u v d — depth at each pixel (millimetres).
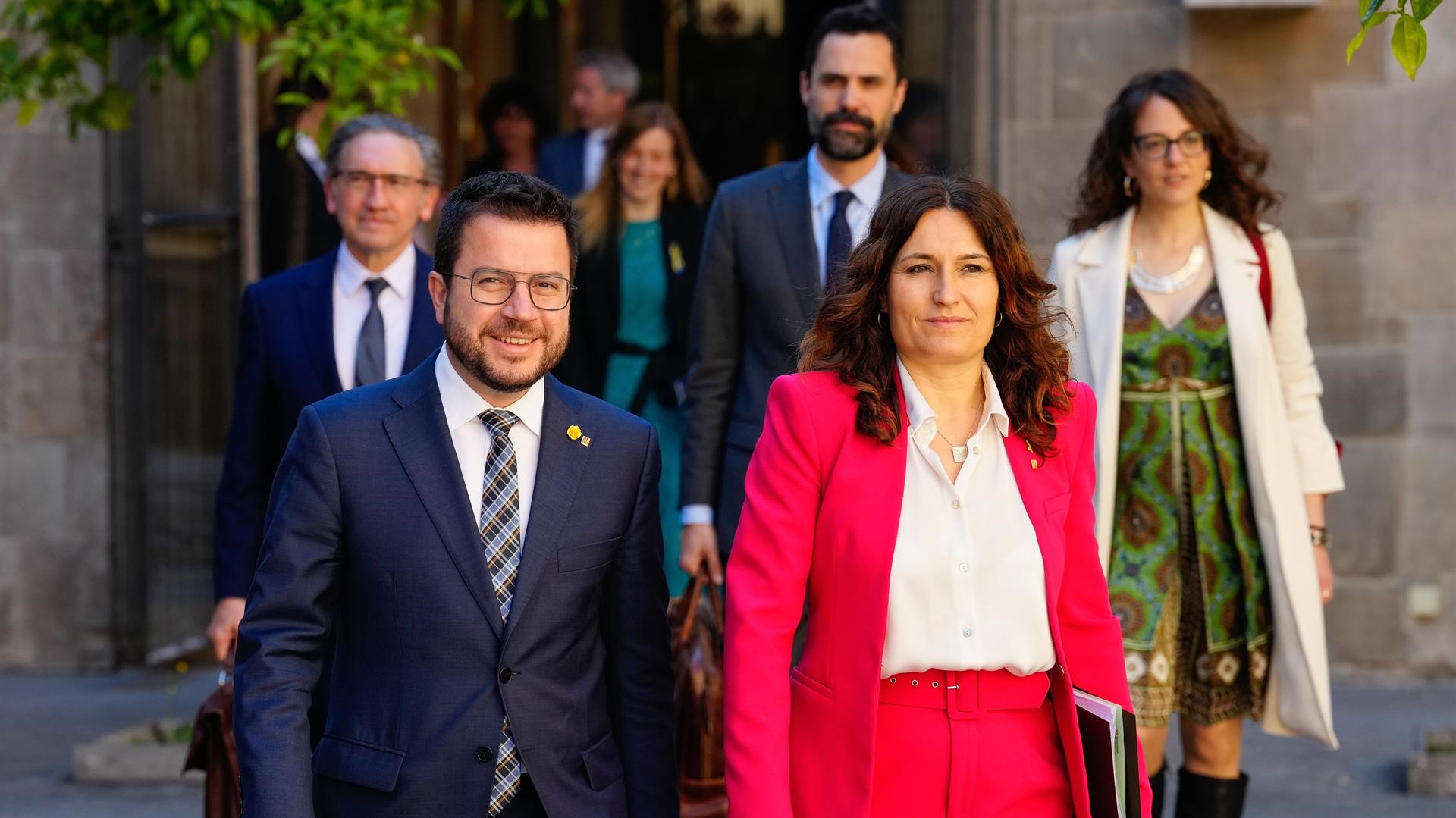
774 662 2990
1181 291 4594
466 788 2904
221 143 7926
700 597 4551
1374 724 6945
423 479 2996
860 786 2918
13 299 8266
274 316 4289
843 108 4465
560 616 3002
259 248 7863
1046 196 7727
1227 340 4535
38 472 8297
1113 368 4551
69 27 6184
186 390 8062
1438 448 7609
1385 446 7637
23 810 5922
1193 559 4539
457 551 2965
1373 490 7652
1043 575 3004
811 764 2982
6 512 8320
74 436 8289
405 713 2930
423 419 3057
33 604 8328
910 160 5285
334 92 5668
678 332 6145
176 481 8109
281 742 2863
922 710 2975
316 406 3090
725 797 4398
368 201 4207
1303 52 7586
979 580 2979
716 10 13406
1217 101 4621
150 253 8062
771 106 13469
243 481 4289
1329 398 7660
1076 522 3135
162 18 6035
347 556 3020
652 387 6129
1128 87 4672
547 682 2979
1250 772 6297
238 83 7887
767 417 3139
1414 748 6559
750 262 4535
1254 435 4480
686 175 6254
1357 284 7621
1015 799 2955
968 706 2971
